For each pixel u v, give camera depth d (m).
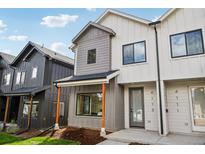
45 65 12.67
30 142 6.83
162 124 7.34
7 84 15.58
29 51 14.55
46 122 11.68
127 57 9.08
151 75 8.12
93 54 10.12
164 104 7.55
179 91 8.16
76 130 8.27
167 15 8.09
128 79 8.73
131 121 9.08
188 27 7.64
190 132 7.57
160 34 8.27
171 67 7.68
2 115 15.17
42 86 12.20
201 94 7.68
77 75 10.44
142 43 8.76
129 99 9.30
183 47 7.61
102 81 7.88
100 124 8.70
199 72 7.05
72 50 11.37
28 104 12.65
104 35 9.88
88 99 9.59
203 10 7.47
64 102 13.36
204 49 7.11
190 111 7.77
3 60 16.86
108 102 8.62
